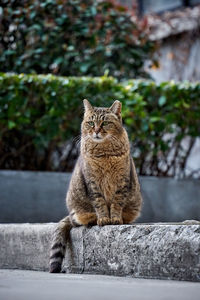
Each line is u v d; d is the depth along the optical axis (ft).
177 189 30.91
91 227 17.88
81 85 29.43
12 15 32.78
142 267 15.43
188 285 13.04
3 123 29.40
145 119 30.76
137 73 36.24
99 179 19.33
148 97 30.94
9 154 30.73
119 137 19.95
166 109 31.22
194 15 39.17
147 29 36.35
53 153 32.22
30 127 30.27
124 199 19.49
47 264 18.80
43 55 32.96
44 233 19.04
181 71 40.42
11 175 28.32
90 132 20.08
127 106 29.73
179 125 32.01
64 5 32.91
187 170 38.47
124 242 16.07
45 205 28.68
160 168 32.99
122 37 34.50
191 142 33.42
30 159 31.35
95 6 33.96
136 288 12.43
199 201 31.30
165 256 14.71
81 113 30.09
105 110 20.77
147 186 30.30
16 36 33.22
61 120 29.91
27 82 28.68
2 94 28.71
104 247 16.88
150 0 45.39
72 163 32.04
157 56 41.14
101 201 19.24
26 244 19.88
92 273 17.38
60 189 29.01
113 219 18.74
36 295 11.10
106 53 34.27
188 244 14.11
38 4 32.65
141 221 29.86
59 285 13.08
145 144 31.65
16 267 20.40
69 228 18.97
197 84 31.42
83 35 33.19
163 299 10.57
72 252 18.31
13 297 10.75
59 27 32.76
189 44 39.70
